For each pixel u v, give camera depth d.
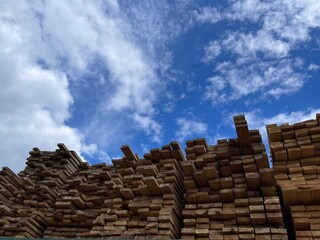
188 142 8.20
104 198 8.80
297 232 6.01
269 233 6.11
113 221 7.52
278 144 7.08
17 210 9.05
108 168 9.94
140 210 7.31
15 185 10.23
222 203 7.08
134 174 8.64
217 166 7.51
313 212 6.21
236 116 7.35
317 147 6.88
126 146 9.04
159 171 8.38
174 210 7.32
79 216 8.55
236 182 7.14
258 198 6.64
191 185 7.49
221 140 8.20
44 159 11.52
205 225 6.78
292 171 6.80
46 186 9.62
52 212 9.19
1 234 8.52
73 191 9.15
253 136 7.52
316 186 6.22
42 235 8.81
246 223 6.52
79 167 10.91
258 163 6.95
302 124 7.09
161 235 6.77
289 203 6.48
